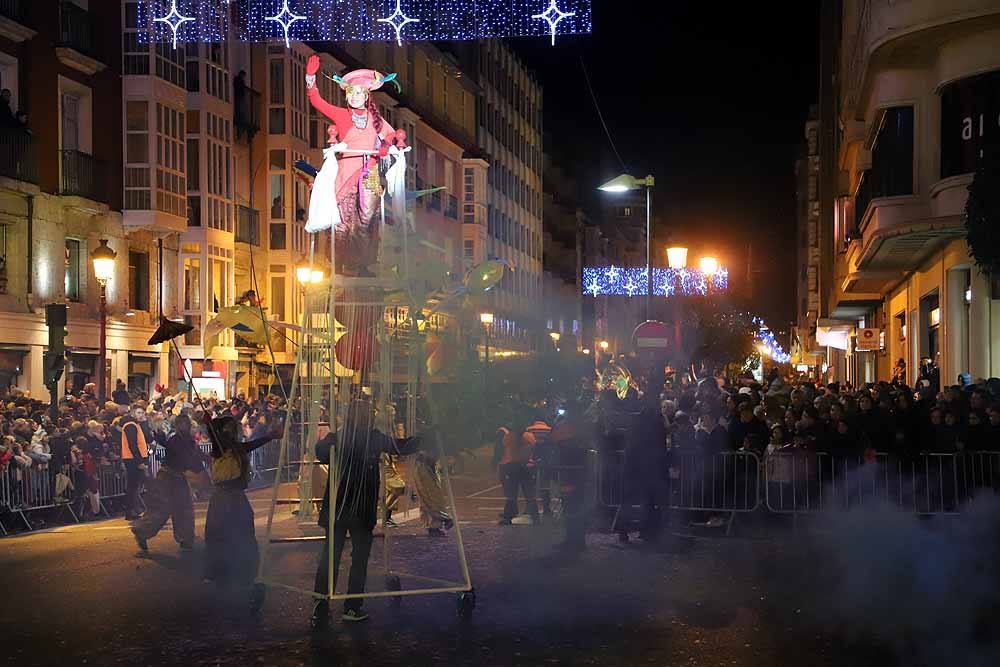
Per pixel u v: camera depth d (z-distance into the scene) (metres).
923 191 23.91
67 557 14.21
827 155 51.91
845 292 39.16
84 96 33.06
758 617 10.05
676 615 10.16
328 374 11.12
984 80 21.89
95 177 32.91
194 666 8.49
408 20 27.88
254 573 12.12
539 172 93.56
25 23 30.28
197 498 23.14
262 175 42.97
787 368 98.12
